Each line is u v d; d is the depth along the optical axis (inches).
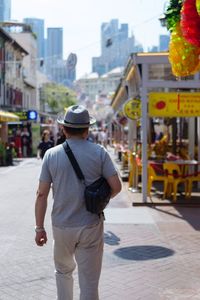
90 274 173.5
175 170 524.4
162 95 489.7
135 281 259.0
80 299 173.2
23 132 1556.3
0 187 687.1
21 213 466.6
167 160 592.1
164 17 233.6
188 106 489.4
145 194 506.0
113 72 3368.6
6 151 1157.7
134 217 438.6
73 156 171.6
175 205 502.6
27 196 589.6
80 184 170.6
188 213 460.4
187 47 222.1
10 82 1936.5
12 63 1940.2
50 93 3088.1
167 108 490.9
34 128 1571.1
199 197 538.9
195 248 327.9
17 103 2091.5
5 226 404.5
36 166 1120.2
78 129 174.9
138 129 830.5
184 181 532.7
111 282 257.1
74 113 174.2
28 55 2399.1
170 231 380.8
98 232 173.2
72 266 181.6
